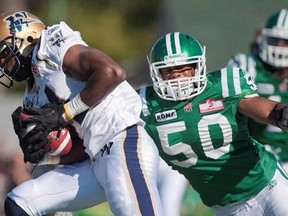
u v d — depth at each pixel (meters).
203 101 15.84
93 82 14.62
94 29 73.50
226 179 16.62
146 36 76.94
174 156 16.36
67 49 14.85
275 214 16.77
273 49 21.73
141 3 77.69
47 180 15.43
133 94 15.59
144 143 15.22
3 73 15.67
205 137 16.02
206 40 45.22
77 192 15.38
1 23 15.54
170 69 15.67
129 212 14.83
